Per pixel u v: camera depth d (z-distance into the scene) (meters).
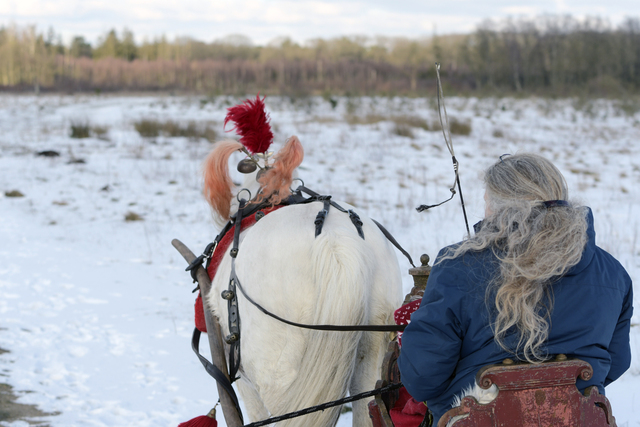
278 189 3.07
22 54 71.31
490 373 1.82
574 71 58.31
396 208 11.17
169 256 8.74
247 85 64.25
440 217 10.46
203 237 9.70
